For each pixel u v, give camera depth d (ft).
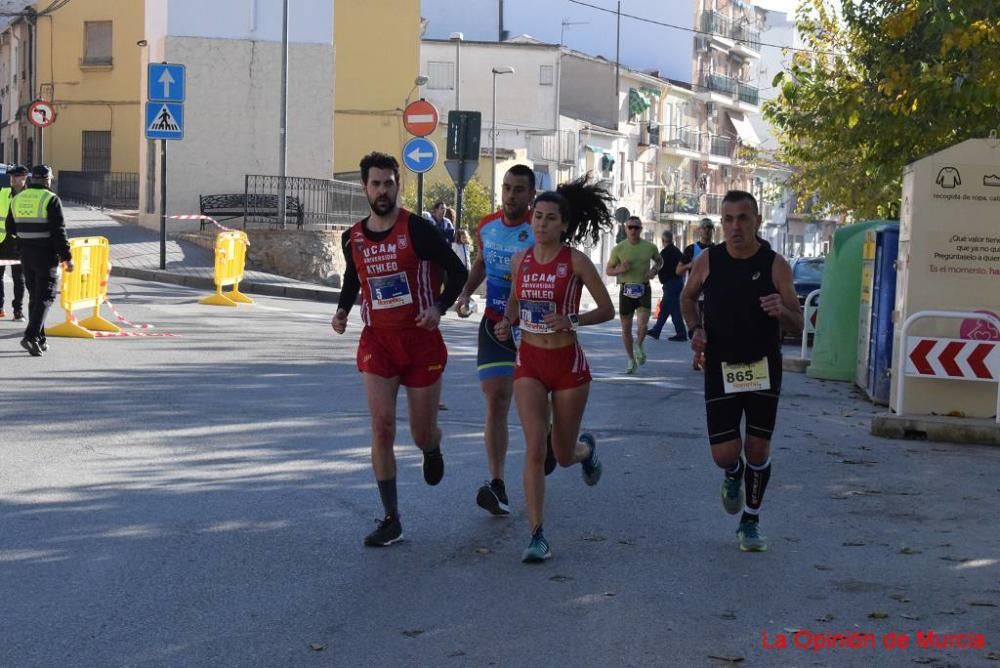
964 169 39.06
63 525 23.81
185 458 30.37
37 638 17.67
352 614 19.19
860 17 71.82
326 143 112.98
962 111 58.23
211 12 110.42
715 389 23.63
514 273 23.34
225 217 105.91
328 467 29.96
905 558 23.57
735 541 24.43
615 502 27.50
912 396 39.11
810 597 20.83
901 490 29.99
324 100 112.78
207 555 22.17
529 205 25.77
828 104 74.59
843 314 54.03
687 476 30.55
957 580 22.11
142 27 159.74
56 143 162.81
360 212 112.47
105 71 161.27
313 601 19.76
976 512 27.78
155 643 17.62
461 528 24.77
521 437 34.99
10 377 41.52
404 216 23.50
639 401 43.68
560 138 188.55
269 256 93.50
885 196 110.73
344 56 152.15
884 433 38.04
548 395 24.57
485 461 31.50
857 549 24.16
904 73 53.93
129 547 22.48
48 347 49.34
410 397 24.17
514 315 24.77
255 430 34.30
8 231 56.70
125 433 33.12
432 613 19.34
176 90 82.28
